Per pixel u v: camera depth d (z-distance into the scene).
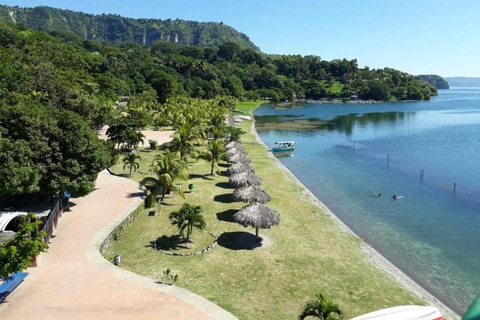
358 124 114.88
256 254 26.61
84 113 55.75
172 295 20.42
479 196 44.62
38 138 28.81
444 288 24.95
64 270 22.62
